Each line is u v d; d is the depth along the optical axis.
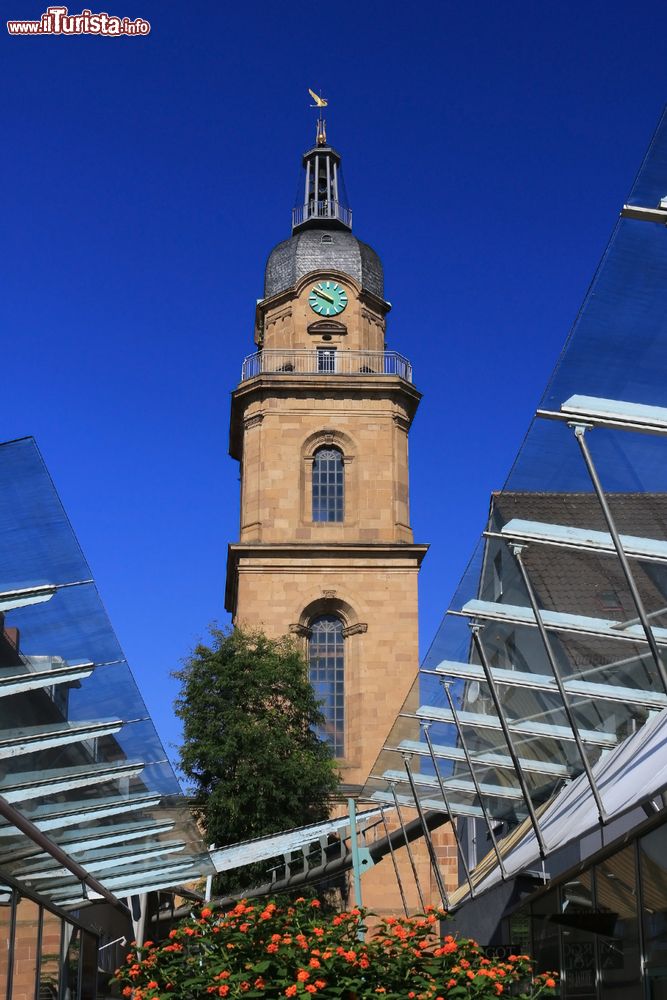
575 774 19.95
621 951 13.76
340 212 59.47
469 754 20.44
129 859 19.02
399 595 49.19
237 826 40.22
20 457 9.41
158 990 11.12
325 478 51.53
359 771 46.81
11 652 12.22
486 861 25.25
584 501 11.41
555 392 9.75
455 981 10.91
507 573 13.89
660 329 8.88
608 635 14.08
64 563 10.85
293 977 10.62
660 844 12.43
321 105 62.62
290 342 54.56
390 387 51.88
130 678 13.45
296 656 43.31
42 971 17.98
